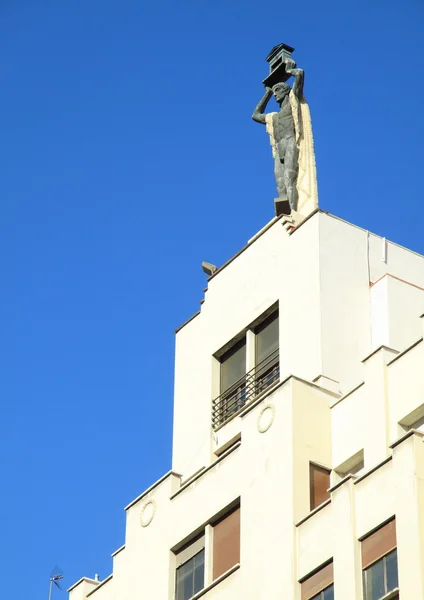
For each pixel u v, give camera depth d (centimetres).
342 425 4822
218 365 5581
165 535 5103
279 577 4559
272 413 4888
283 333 5288
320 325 5150
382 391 4722
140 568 5156
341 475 4778
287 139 5800
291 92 5894
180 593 4969
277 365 5306
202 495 5031
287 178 5703
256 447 4881
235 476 4922
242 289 5584
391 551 4262
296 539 4581
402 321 5203
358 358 5138
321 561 4466
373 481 4397
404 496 4256
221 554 4881
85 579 5466
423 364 4647
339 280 5288
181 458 5481
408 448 4303
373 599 4253
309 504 4675
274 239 5538
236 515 4891
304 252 5372
